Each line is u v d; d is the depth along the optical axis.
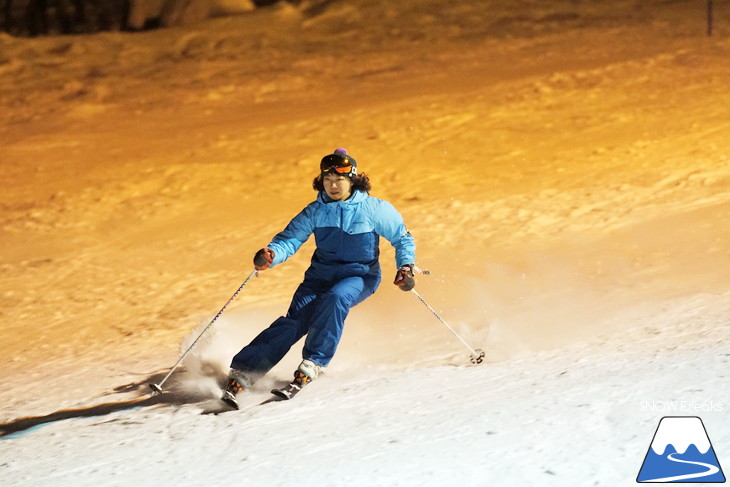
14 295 39.56
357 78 91.81
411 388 17.05
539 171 51.78
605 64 83.00
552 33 108.00
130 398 20.50
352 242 18.97
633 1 121.38
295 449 13.75
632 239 33.69
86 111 87.25
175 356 25.42
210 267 40.53
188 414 17.55
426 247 38.56
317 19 127.00
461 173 54.06
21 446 16.86
